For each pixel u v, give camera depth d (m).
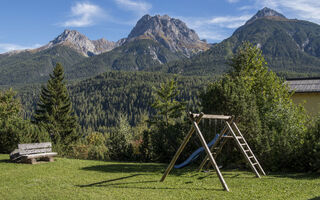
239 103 13.08
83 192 7.53
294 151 12.19
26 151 13.22
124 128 43.53
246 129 12.86
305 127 14.30
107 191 7.68
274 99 15.52
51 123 50.59
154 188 8.19
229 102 13.19
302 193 7.54
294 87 24.39
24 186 8.24
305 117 16.33
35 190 7.75
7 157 15.08
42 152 14.12
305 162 11.86
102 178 9.76
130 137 43.16
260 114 14.37
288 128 13.28
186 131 15.62
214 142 11.21
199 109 16.75
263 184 8.89
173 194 7.43
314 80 24.48
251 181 9.42
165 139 16.38
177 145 15.68
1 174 10.20
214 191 7.83
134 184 8.70
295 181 9.38
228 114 13.27
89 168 12.32
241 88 14.02
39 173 10.53
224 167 13.15
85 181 9.15
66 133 50.34
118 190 7.83
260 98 15.35
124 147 18.91
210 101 13.82
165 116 46.28
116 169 12.21
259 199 6.86
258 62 19.89
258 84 18.36
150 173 11.10
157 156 16.70
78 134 51.84
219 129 13.55
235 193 7.57
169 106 46.00
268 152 12.20
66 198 6.92
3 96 39.16
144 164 14.67
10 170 11.09
